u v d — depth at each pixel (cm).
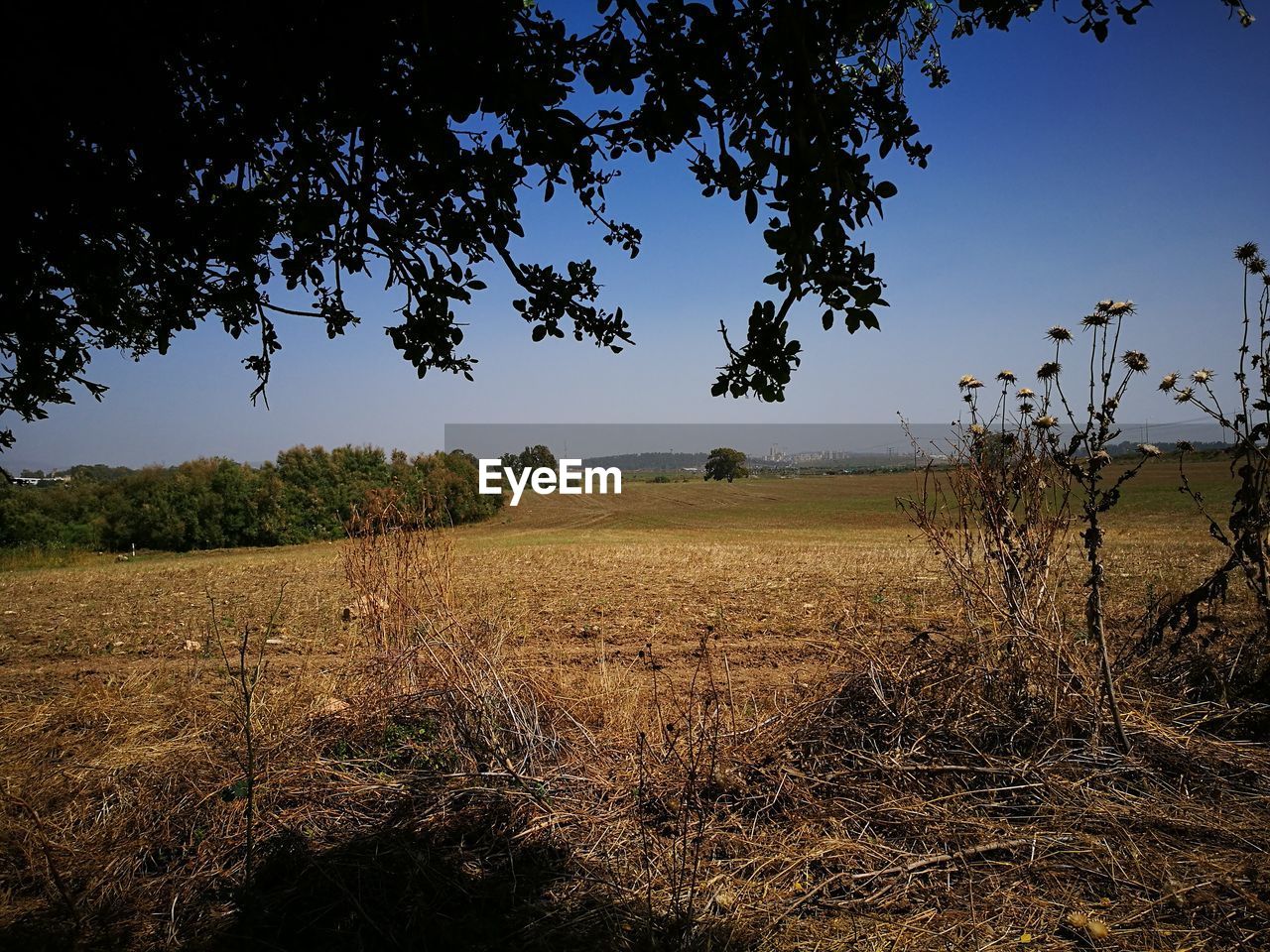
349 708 420
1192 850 292
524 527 4056
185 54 231
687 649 684
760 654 651
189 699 491
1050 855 293
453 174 248
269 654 697
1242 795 332
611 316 310
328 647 726
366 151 247
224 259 258
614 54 223
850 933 256
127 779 368
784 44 213
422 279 275
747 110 237
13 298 239
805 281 242
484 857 308
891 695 408
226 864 304
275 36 216
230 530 3278
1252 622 612
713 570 1334
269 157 291
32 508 3109
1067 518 409
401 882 288
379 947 257
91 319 286
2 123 202
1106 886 276
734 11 212
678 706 446
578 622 828
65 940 260
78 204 228
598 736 407
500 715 402
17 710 505
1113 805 320
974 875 285
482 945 255
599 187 286
